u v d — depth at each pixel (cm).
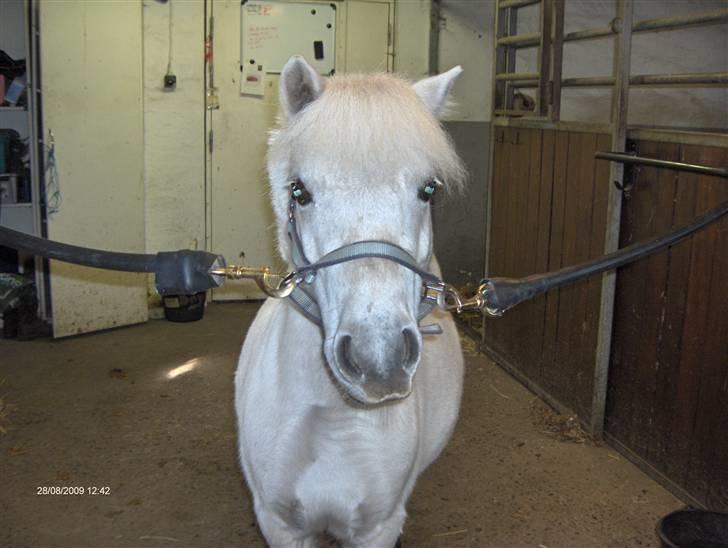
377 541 156
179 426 305
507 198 376
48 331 416
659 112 496
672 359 253
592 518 242
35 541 223
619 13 264
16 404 320
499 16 376
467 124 483
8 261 439
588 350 301
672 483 256
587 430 302
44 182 392
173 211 462
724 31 485
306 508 149
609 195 279
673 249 250
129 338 414
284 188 132
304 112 124
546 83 329
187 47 445
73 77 388
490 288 143
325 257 116
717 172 216
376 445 142
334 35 461
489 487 261
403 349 111
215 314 463
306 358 139
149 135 448
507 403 335
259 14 450
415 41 473
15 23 433
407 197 118
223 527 236
